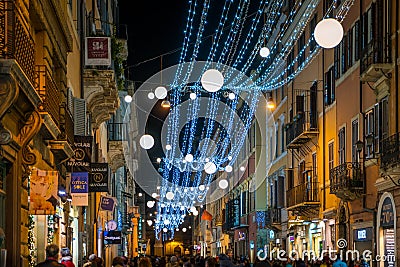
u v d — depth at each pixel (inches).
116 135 1544.0
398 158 809.5
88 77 931.3
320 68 1240.8
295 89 1390.3
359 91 1015.6
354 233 1037.8
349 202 1063.0
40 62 565.6
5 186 477.4
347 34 1080.2
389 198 880.9
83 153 746.2
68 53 764.6
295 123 1352.1
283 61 1558.8
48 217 642.8
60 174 707.4
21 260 499.5
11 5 399.2
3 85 380.5
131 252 2445.9
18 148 487.8
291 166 1470.2
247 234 2074.3
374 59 901.8
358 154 1019.3
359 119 1009.5
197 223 3907.5
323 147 1213.1
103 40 900.0
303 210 1326.3
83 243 985.5
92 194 1115.9
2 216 466.0
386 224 895.7
